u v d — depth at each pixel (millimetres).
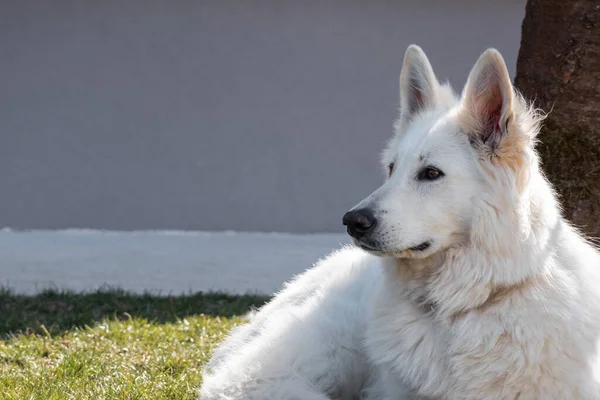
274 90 14898
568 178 7000
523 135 4832
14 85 14664
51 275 11844
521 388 4738
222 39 14812
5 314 9250
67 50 14680
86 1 14617
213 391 5531
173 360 7035
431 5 14680
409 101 5742
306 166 14992
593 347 4793
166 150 14961
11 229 14867
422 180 5082
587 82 6957
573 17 6996
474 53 14719
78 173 14898
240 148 14977
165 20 14750
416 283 5156
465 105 5074
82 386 6340
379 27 14773
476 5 14633
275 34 14820
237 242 14250
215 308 9695
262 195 15031
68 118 14797
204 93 14898
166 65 14820
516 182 4836
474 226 4926
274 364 5539
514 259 4828
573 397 4695
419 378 5027
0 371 6738
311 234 15016
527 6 7465
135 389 6156
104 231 14977
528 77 7324
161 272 12117
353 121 14938
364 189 15008
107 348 7504
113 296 10094
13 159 14766
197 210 15055
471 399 4844
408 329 5082
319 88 14906
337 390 5652
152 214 15039
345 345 5660
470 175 4980
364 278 6016
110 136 14883
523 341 4727
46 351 7488
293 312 6016
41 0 14547
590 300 4914
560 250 5020
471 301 4910
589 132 6965
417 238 5004
